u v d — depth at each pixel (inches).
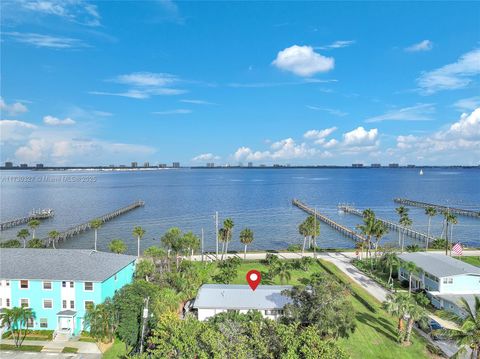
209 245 4547.2
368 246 3469.5
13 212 7263.8
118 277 2304.4
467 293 2461.9
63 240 4788.4
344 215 7062.0
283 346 1229.7
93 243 4648.1
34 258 2288.4
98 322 1863.9
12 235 5152.6
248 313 1925.4
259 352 1230.9
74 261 2271.2
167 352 1321.4
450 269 2564.0
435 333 1690.5
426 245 4480.8
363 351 1814.7
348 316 1676.9
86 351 1838.1
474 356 1496.1
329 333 1668.3
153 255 2982.3
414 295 2539.4
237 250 4281.5
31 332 2031.3
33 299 2095.2
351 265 3346.5
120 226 5743.1
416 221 6466.5
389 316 2233.0
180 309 2324.1
